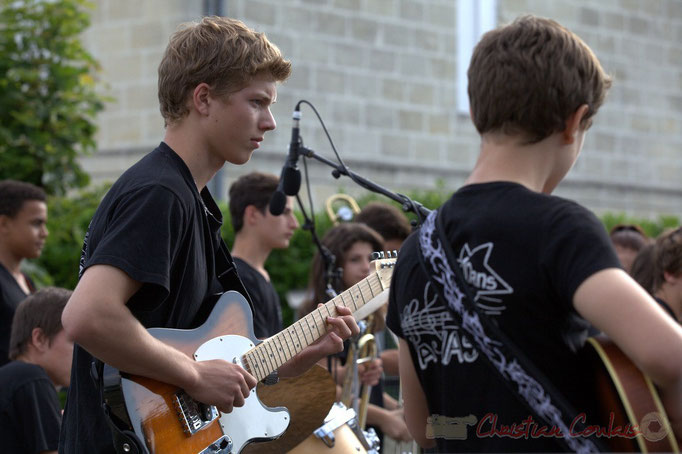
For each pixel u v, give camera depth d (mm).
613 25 16594
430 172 14523
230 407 3467
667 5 17312
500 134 2664
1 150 9195
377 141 13984
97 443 3459
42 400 4738
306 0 13281
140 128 12656
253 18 12789
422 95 14484
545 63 2590
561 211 2479
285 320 10078
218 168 3693
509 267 2500
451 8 14844
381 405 6098
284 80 3746
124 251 3158
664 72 17234
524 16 2746
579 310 2387
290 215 6258
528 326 2490
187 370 3361
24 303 5082
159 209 3256
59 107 9234
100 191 9812
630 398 2445
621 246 7793
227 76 3529
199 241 3539
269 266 10031
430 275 2672
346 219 6684
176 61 3572
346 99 13672
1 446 4652
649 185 16969
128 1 12742
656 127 17094
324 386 4051
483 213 2586
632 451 2467
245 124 3570
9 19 9305
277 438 3848
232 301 3736
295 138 5199
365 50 13891
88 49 12961
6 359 6273
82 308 3094
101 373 3357
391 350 6125
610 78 2744
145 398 3381
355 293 4129
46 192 9383
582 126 2701
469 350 2600
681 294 5434
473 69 2717
